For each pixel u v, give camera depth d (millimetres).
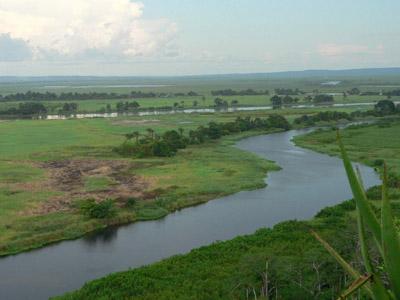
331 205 51031
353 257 27078
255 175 65000
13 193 54906
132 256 37531
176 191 56531
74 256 37688
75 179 62812
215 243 36688
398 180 55844
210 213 49250
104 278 29766
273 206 51250
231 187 58688
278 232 38344
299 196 55156
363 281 3672
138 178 63281
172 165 72000
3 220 44969
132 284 28422
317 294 25266
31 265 35875
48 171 67688
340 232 33906
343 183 61156
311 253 29797
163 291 27078
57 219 45438
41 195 54062
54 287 31906
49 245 40281
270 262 28188
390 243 3488
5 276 33781
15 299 30156
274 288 26453
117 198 52938
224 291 26703
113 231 44000
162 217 48281
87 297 27219
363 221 3803
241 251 34219
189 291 26828
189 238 41656
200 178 63188
